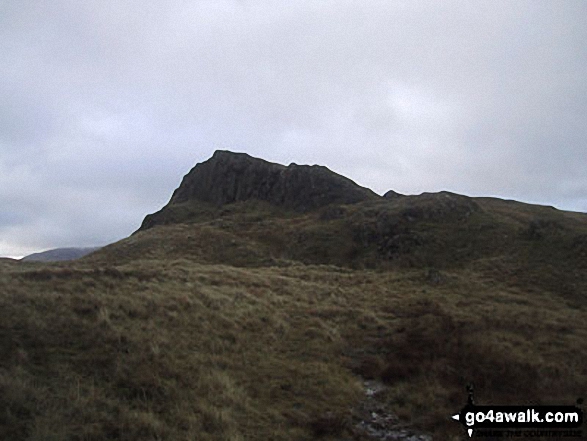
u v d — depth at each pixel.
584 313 22.62
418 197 57.62
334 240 49.19
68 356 11.04
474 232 43.41
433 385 12.57
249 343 14.98
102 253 53.19
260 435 9.41
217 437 8.95
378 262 41.88
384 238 46.31
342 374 13.45
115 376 10.50
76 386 9.70
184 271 26.17
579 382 12.68
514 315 20.41
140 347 12.17
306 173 80.75
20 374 9.65
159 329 13.95
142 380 10.53
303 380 12.62
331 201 74.62
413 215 49.62
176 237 54.81
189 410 9.77
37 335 11.68
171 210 85.25
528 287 28.33
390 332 17.86
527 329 18.20
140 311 15.06
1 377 9.25
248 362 13.40
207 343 13.98
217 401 10.46
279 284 25.70
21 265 42.56
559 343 16.53
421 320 18.97
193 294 18.84
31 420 8.30
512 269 32.47
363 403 11.77
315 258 46.28
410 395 12.00
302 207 74.69
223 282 23.94
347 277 32.09
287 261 43.81
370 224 49.66
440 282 29.53
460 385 12.62
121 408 9.24
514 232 41.38
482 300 24.27
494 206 59.62
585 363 14.41
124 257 48.28
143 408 9.55
